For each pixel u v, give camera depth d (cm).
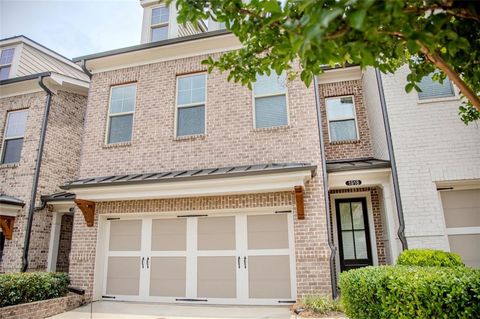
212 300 727
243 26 276
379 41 204
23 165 992
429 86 750
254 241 733
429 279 315
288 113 790
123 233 821
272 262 714
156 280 771
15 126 1070
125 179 771
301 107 786
